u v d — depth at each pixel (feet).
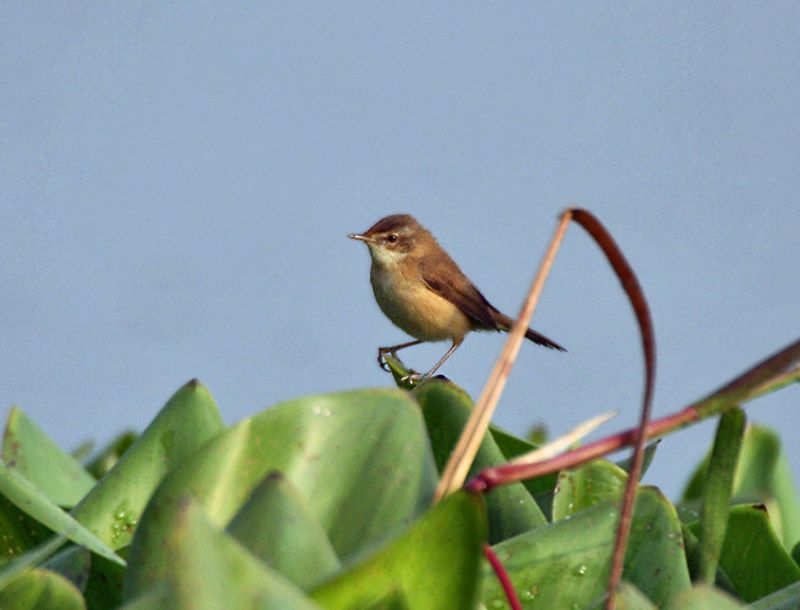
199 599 11.00
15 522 19.15
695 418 15.24
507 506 21.03
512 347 15.66
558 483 22.70
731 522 21.86
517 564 18.40
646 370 14.82
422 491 16.94
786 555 21.57
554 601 18.29
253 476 17.12
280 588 11.36
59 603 14.84
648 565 18.79
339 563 14.90
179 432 21.18
